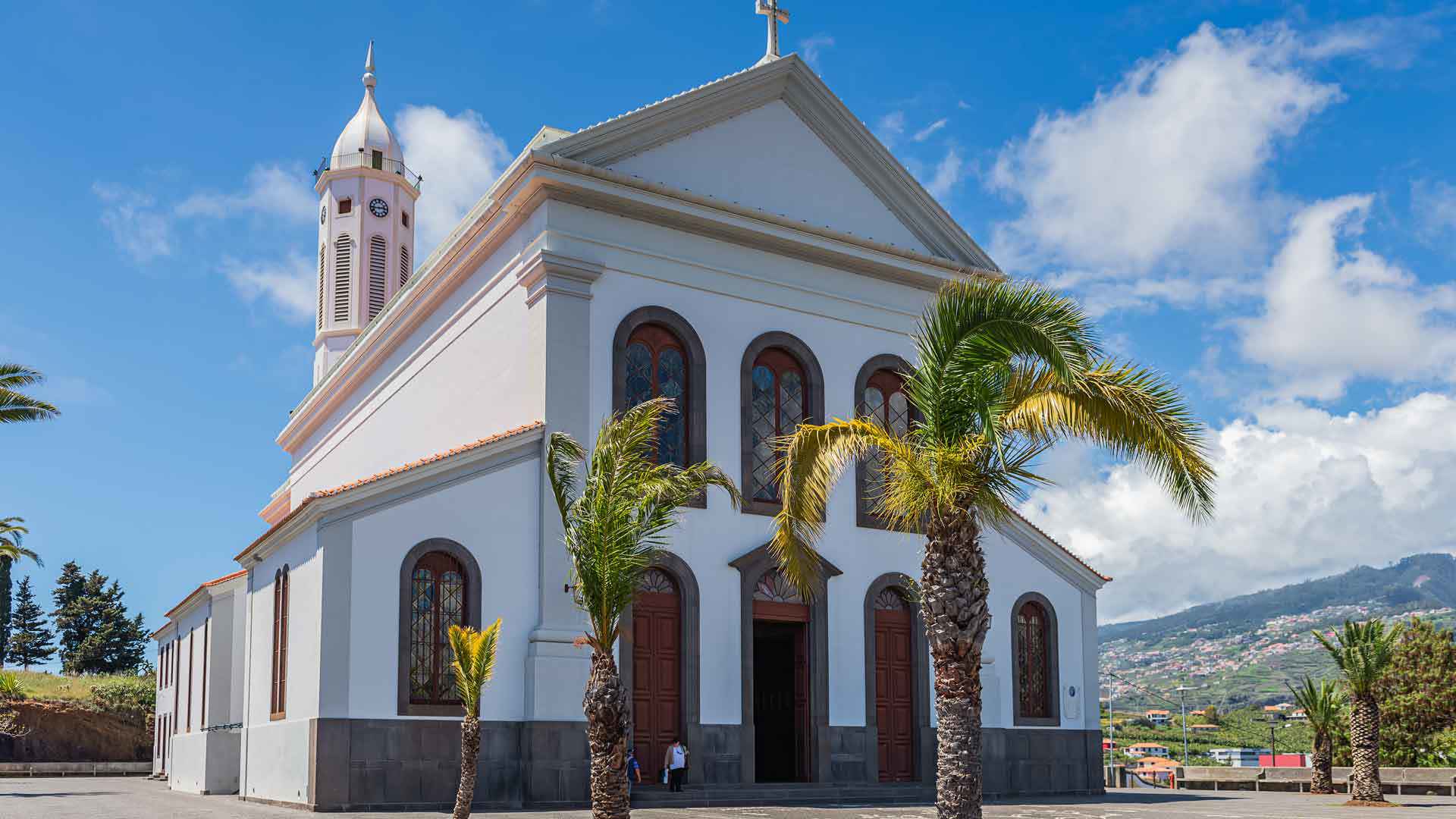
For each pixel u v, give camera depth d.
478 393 27.06
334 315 44.88
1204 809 24.47
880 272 29.14
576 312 24.59
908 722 27.73
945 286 13.82
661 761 24.17
